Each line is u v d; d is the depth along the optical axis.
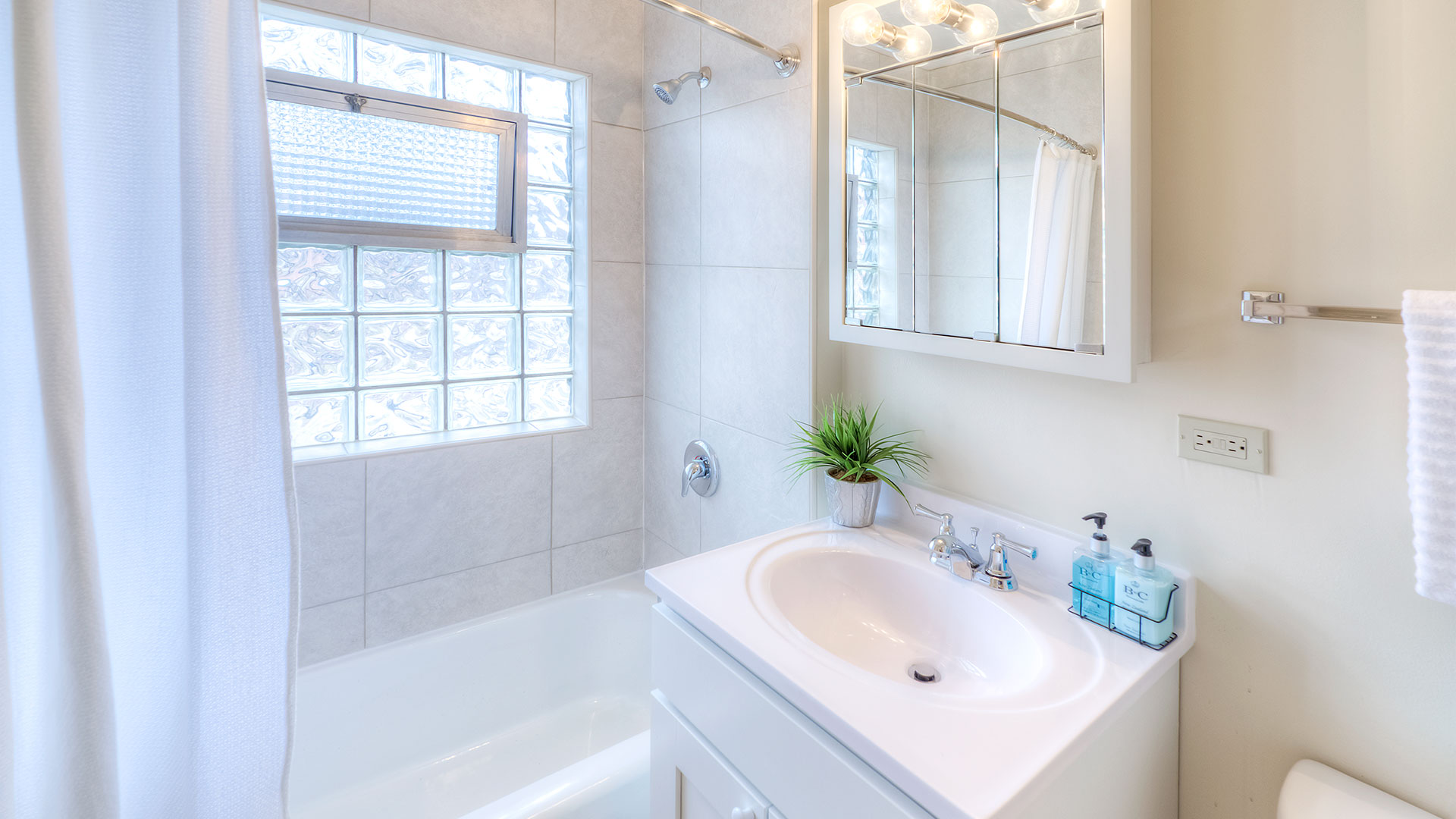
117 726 0.90
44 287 0.78
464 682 2.17
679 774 1.27
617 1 2.32
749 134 1.91
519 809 1.33
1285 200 1.01
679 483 2.34
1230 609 1.11
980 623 1.24
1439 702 0.93
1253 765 1.11
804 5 1.70
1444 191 0.88
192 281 0.89
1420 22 0.88
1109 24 1.07
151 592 0.92
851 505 1.56
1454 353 0.80
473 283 2.27
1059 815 0.92
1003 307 1.26
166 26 0.89
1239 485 1.09
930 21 1.29
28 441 0.83
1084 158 1.12
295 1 1.81
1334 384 0.99
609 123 2.33
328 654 1.98
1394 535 0.95
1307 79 0.98
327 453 1.99
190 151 0.88
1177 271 1.13
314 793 1.92
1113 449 1.24
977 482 1.48
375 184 1.99
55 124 0.78
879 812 0.87
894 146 1.44
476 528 2.21
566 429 2.35
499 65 2.19
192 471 0.91
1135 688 0.99
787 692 1.00
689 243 2.19
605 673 2.42
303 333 2.02
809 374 1.77
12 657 0.84
